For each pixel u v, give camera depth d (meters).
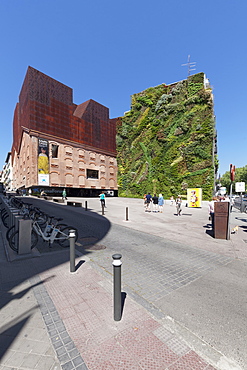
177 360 2.24
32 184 34.69
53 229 6.64
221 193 26.98
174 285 4.17
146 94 49.34
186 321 2.96
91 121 47.62
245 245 7.35
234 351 2.38
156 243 7.52
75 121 43.59
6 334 2.64
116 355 2.30
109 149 52.06
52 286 4.00
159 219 13.68
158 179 42.06
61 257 5.76
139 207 21.83
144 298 3.63
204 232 9.57
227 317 3.07
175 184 39.00
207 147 36.56
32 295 3.65
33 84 36.16
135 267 5.15
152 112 47.62
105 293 3.75
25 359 2.24
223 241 7.90
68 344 2.46
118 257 2.95
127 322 2.91
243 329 2.79
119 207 21.17
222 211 8.29
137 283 4.25
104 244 7.24
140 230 9.79
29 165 36.28
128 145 51.53
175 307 3.34
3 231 9.23
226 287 4.09
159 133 43.75
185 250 6.69
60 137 39.91
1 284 4.09
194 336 2.64
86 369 2.11
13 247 5.92
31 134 35.12
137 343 2.49
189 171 37.88
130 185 47.69
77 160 43.34
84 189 46.44
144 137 47.47
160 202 17.94
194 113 39.19
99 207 20.73
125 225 11.01
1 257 5.73
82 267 5.00
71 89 43.28
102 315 3.07
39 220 7.71
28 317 3.01
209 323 2.92
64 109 41.34
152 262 5.53
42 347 2.42
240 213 18.81
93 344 2.47
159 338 2.59
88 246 6.94
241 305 3.41
